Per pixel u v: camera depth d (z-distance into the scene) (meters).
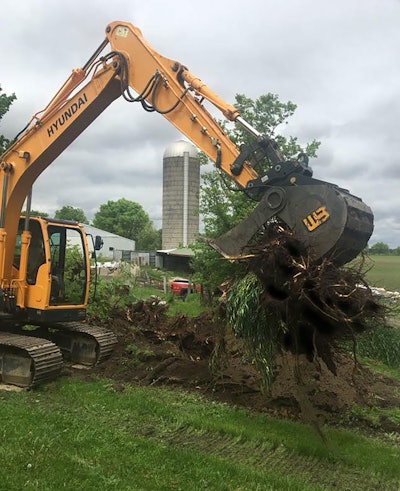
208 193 12.12
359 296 4.52
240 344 5.80
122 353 8.55
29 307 7.92
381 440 6.00
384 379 8.65
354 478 4.89
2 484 4.13
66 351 8.83
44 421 5.68
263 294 4.80
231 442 5.59
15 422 5.57
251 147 5.43
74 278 8.47
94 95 7.08
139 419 6.14
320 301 4.52
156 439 5.57
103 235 59.62
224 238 5.25
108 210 85.25
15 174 7.80
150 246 72.12
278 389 6.60
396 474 4.99
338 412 6.57
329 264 4.46
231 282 5.68
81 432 5.39
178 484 4.38
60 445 5.00
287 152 12.13
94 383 7.51
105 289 13.18
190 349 8.68
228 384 7.12
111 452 4.93
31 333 9.15
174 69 6.32
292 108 12.31
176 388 7.48
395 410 6.88
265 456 5.29
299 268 4.49
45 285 7.75
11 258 7.97
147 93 6.50
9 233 7.92
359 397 7.05
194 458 4.92
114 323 10.41
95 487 4.20
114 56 6.84
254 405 6.74
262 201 4.99
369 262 4.82
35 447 4.89
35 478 4.29
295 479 4.69
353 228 4.52
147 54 6.59
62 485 4.18
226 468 4.75
